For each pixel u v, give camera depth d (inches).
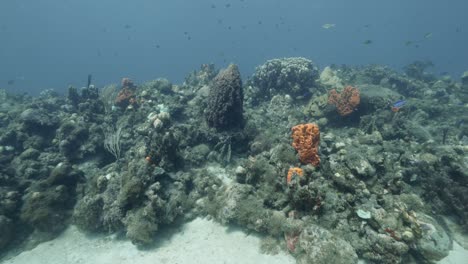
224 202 341.4
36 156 480.4
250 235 317.1
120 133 533.0
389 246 259.4
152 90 674.8
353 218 291.1
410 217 285.4
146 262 307.4
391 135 505.0
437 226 293.0
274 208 323.3
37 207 372.5
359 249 269.4
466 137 543.5
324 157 376.8
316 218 290.8
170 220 340.5
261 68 732.0
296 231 285.6
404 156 415.5
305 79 671.1
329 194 307.9
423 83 872.3
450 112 650.2
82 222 364.2
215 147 468.4
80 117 564.1
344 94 569.9
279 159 363.6
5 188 397.1
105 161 505.4
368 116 541.0
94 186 406.6
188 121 565.9
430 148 434.9
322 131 556.4
